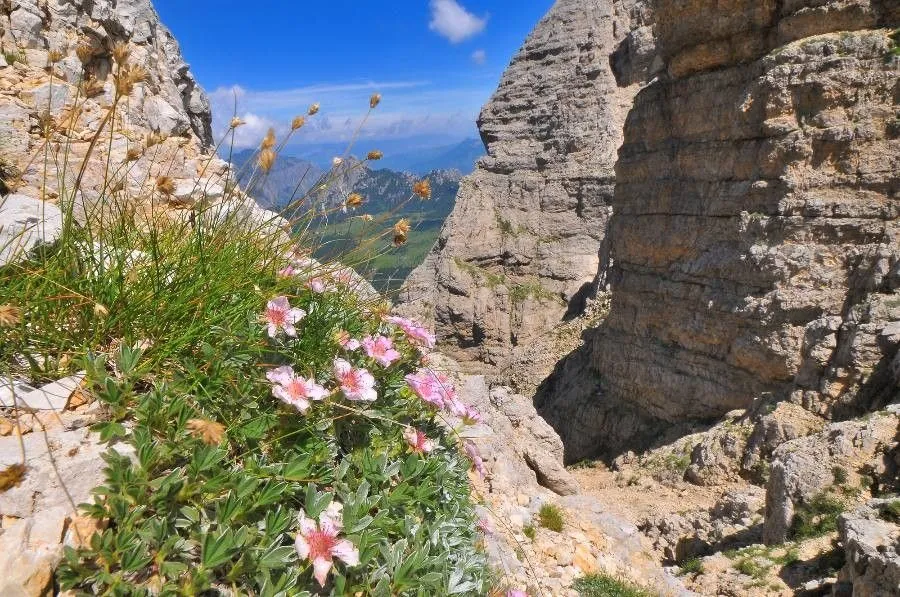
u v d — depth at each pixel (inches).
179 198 221.9
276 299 127.6
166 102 482.0
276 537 101.2
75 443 102.6
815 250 1250.0
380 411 142.5
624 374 1807.3
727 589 722.2
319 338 142.3
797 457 912.9
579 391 2016.5
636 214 1768.0
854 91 1224.2
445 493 142.2
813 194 1268.5
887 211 1184.2
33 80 371.6
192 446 103.3
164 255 145.6
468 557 134.6
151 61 513.3
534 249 3720.5
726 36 1429.6
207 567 88.3
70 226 133.5
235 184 160.4
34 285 123.8
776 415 1169.4
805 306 1243.2
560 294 3580.2
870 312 1111.6
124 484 93.4
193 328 122.5
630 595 358.6
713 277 1482.5
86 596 82.7
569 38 4042.8
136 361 112.8
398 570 107.8
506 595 141.4
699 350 1529.3
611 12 3973.9
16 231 163.9
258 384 125.2
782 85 1300.4
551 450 653.9
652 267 1723.7
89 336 123.5
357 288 176.4
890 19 1229.1
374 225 163.6
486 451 452.4
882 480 852.6
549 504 442.9
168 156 373.7
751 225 1378.0
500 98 4266.7
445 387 151.6
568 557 369.7
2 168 270.7
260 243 160.4
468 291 3602.4
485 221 3855.8
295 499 114.4
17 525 86.9
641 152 1755.7
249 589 97.5
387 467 129.5
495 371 3437.5
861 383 1078.4
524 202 3873.0
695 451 1316.4
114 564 89.6
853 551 558.9
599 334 1990.7
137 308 126.0
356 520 108.9
